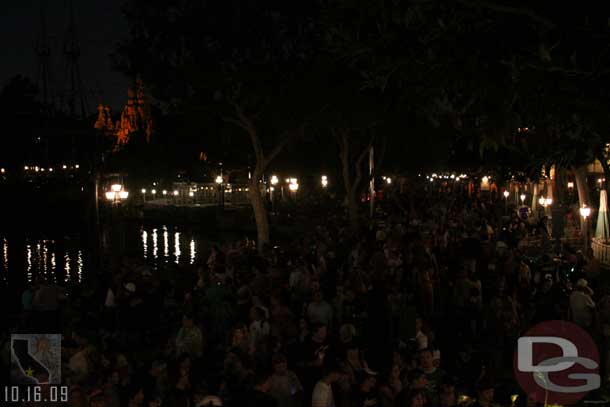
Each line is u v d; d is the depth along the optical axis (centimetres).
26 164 7500
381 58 474
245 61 1922
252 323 998
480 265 1678
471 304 1305
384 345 1095
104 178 4200
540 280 1395
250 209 5056
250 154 3098
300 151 4228
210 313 1230
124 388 821
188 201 5597
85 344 939
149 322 1337
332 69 1969
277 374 779
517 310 1233
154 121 5494
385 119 2481
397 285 1264
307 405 800
